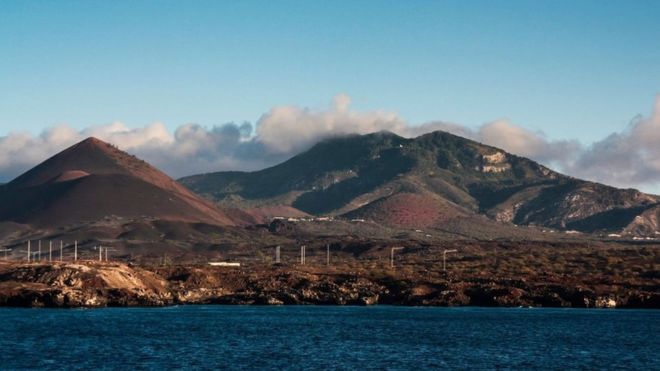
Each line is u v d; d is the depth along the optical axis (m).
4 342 188.25
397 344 193.38
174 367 154.75
